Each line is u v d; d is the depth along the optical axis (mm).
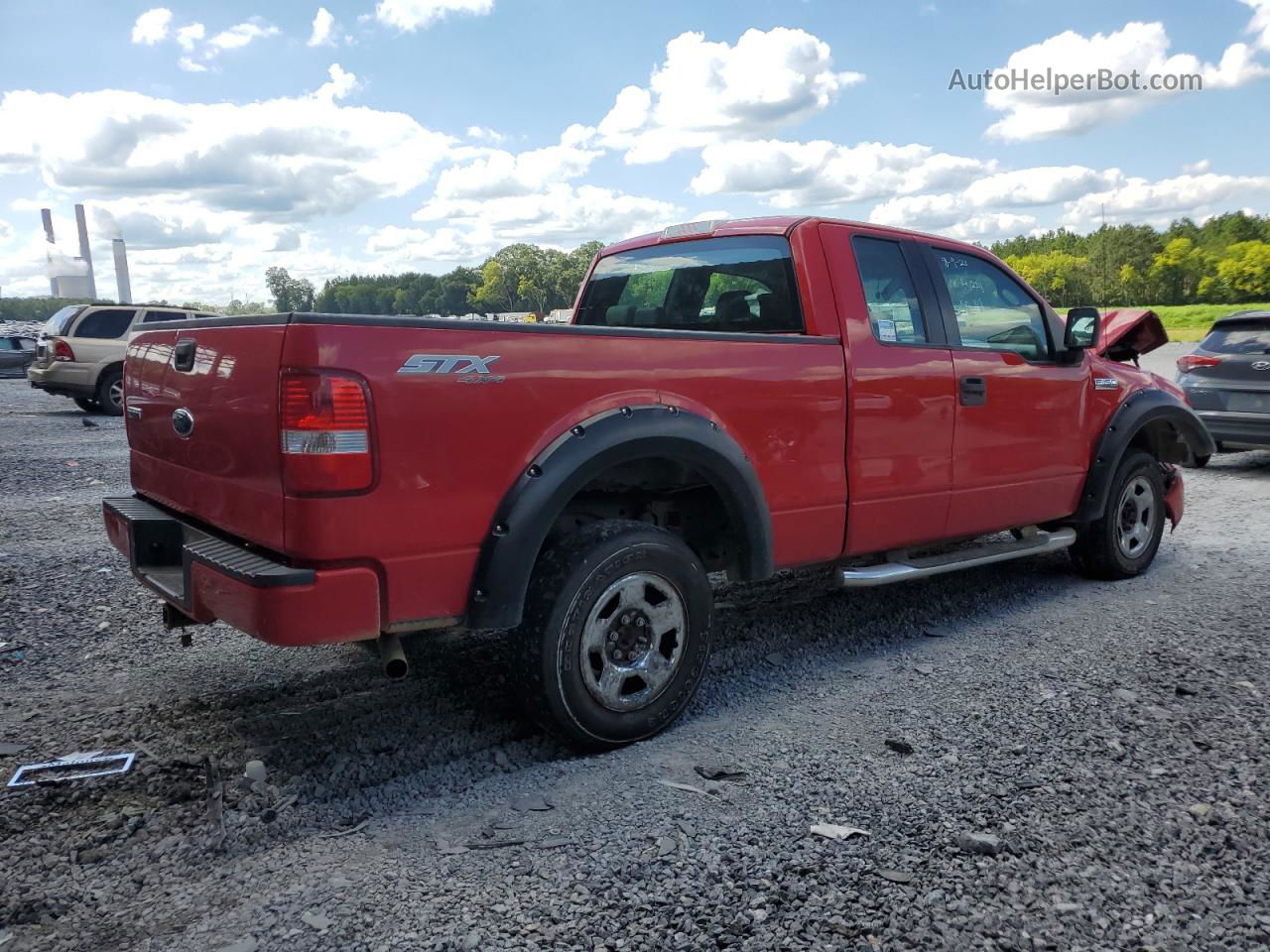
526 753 3363
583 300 5422
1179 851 2627
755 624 4867
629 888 2471
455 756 3334
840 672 4164
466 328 3000
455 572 3029
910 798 2941
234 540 3230
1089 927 2295
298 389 2723
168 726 3584
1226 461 10758
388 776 3174
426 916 2357
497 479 3070
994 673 4090
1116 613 4984
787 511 3928
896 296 4441
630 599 3355
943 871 2531
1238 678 3955
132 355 3967
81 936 2305
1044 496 5121
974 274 4895
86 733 3514
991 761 3203
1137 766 3148
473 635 4688
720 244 4535
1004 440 4828
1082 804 2887
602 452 3221
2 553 6355
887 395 4234
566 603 3184
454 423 2959
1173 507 6145
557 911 2369
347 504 2789
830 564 4445
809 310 4090
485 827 2812
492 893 2453
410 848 2701
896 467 4316
